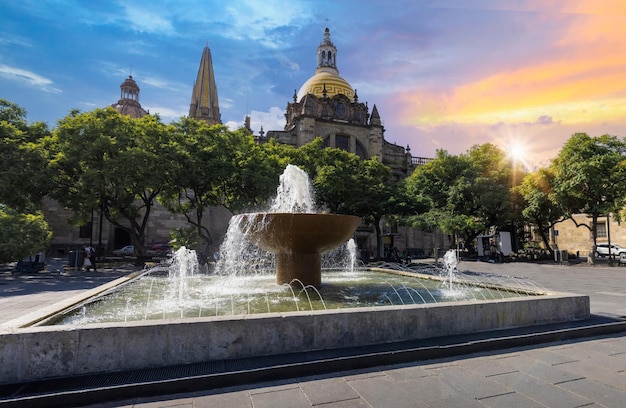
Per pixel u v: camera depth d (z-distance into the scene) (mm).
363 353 5250
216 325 5047
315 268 9867
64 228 42188
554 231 37969
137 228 26766
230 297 8648
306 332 5395
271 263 20047
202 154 25984
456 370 5000
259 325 5207
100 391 4098
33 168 22188
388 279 12414
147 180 23203
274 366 4727
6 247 19969
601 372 4938
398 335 5883
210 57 73375
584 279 18328
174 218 46000
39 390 4152
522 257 36688
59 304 6848
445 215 33656
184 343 4918
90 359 4637
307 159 33094
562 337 6430
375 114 57781
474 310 6449
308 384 4535
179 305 7758
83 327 4699
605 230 40906
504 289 9344
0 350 4445
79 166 22609
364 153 57062
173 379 4344
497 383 4574
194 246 28250
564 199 30281
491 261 33562
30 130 25625
